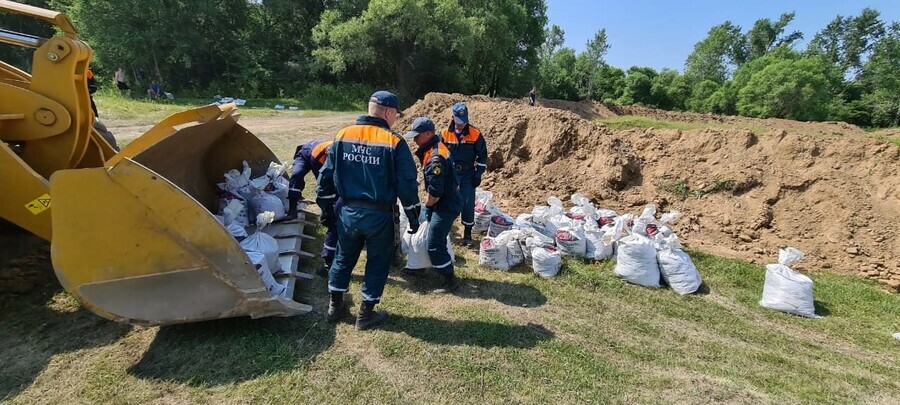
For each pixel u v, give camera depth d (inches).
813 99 1855.3
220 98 1023.6
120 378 116.0
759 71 2026.3
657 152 301.4
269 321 141.3
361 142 130.1
